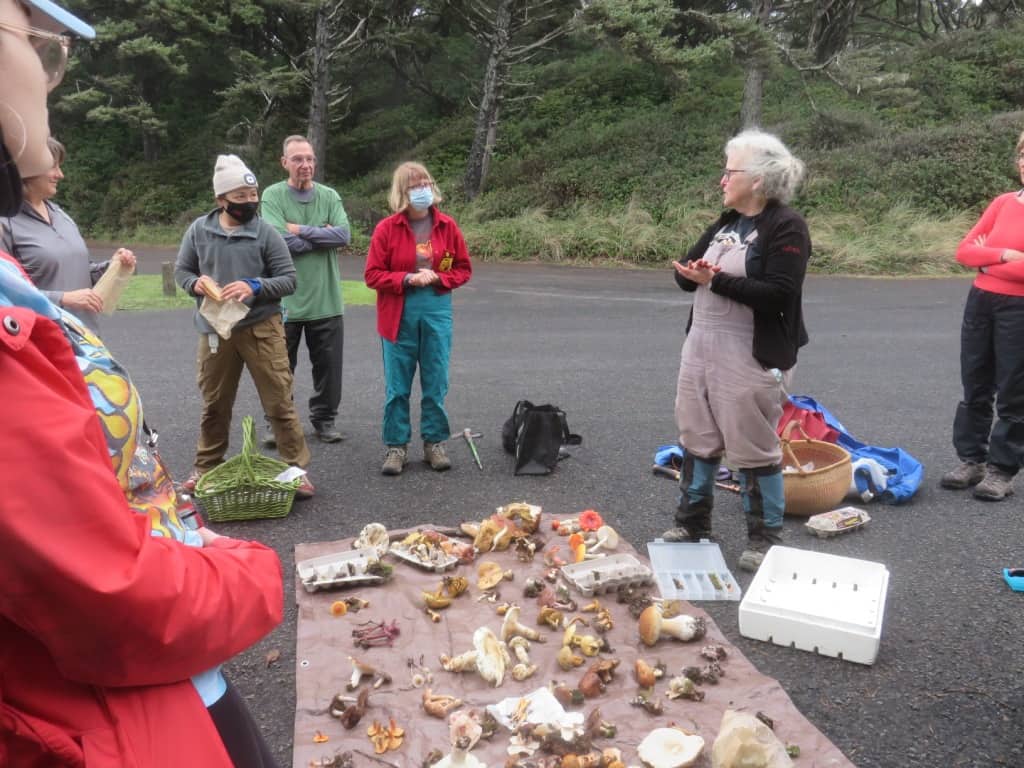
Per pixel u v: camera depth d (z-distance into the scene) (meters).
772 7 22.00
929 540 4.16
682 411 3.95
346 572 3.61
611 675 2.89
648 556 3.97
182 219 25.41
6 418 0.88
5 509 0.87
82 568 0.91
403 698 2.77
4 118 0.96
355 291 13.00
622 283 14.32
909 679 2.96
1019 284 4.47
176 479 4.98
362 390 7.21
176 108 29.78
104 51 26.11
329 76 23.64
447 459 5.21
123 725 1.03
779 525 3.91
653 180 20.17
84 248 4.16
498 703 2.74
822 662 3.09
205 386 4.76
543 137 24.58
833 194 18.59
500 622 3.31
